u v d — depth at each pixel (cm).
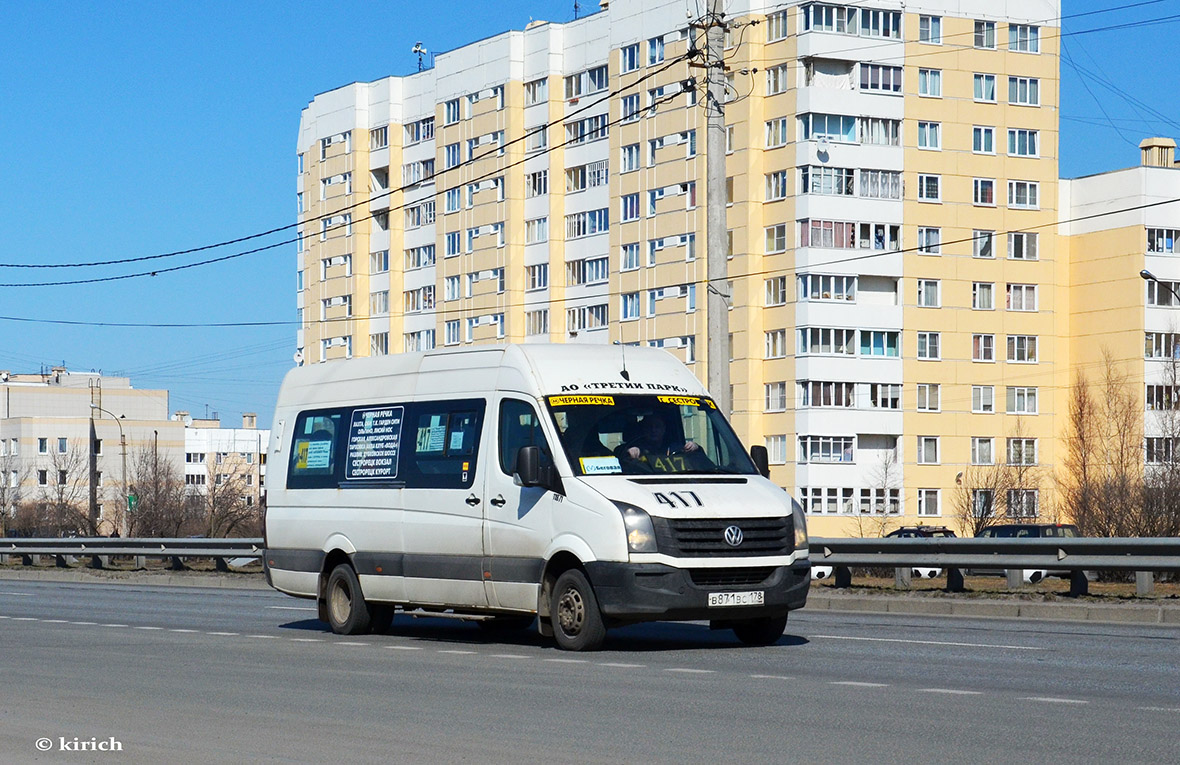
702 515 1389
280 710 1048
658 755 850
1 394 12938
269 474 1877
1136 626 1731
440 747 886
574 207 8200
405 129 9181
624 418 1491
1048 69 7762
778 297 7394
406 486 1644
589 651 1426
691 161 7512
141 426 13250
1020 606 1936
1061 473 7806
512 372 1533
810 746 871
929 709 1007
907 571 2222
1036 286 7781
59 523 10606
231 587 2992
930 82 7506
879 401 7388
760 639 1488
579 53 8175
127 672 1302
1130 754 834
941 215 7525
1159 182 7706
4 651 1510
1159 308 7675
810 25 7262
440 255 8850
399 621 1966
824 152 7269
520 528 1484
